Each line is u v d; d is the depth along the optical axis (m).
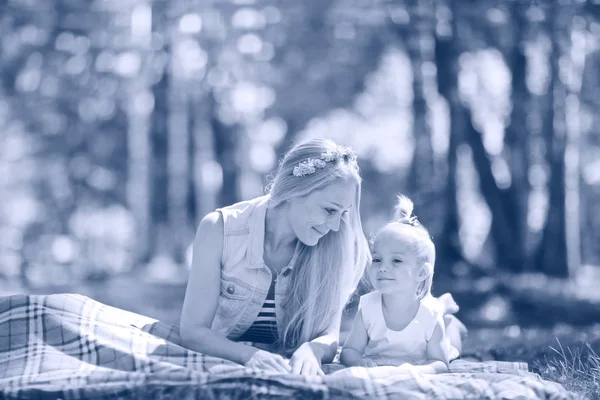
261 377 5.66
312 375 6.04
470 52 28.27
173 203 38.12
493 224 29.53
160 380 5.64
